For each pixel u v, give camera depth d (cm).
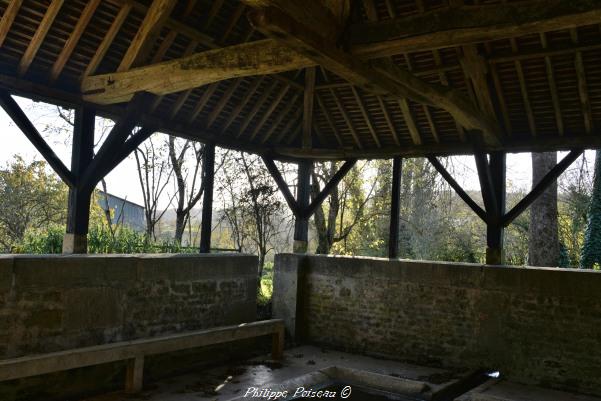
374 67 466
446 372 661
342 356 734
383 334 742
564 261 1276
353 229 1587
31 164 1573
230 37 670
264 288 1124
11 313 466
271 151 892
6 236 1548
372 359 726
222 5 632
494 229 735
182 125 745
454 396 595
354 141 869
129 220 1825
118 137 616
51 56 575
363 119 830
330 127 867
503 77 676
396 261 741
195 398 518
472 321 675
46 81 589
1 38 525
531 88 677
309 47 391
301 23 377
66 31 557
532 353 632
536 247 1209
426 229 1580
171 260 621
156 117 704
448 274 696
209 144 804
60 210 1605
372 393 613
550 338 621
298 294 812
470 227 1727
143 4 570
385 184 1542
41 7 522
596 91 648
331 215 1351
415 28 408
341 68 436
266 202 1242
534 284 636
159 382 573
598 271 608
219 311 692
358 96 790
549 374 619
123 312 565
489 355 661
